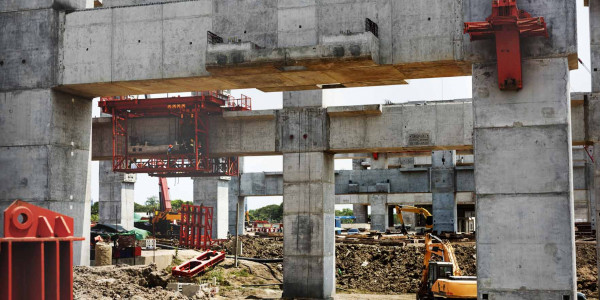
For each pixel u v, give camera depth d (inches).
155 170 1739.7
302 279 1477.6
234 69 1040.8
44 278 603.5
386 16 1014.4
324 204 1503.4
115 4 1505.9
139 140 1755.7
